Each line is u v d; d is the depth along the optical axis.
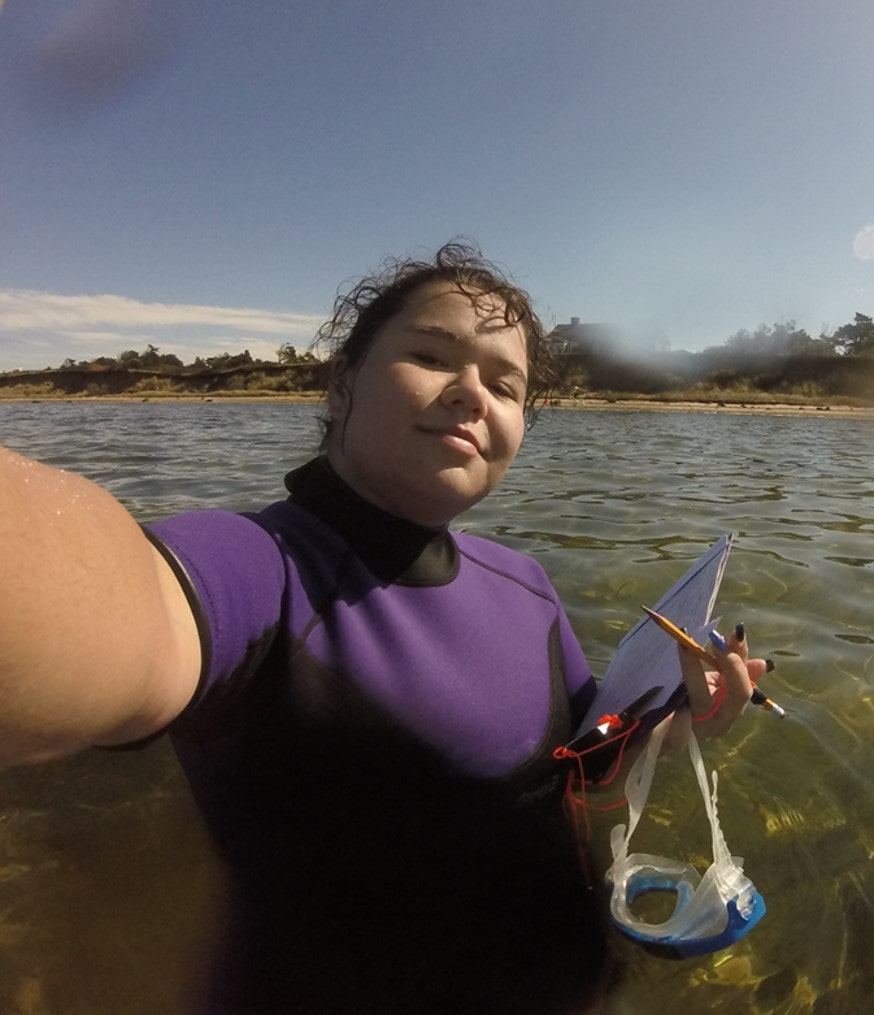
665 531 2.11
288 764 0.49
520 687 0.59
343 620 0.51
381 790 0.50
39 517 0.25
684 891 0.64
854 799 0.84
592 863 0.71
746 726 1.00
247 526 0.51
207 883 0.73
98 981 0.62
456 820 0.54
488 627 0.61
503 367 0.58
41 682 0.25
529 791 0.59
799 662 1.20
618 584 1.57
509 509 2.42
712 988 0.61
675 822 0.81
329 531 0.55
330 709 0.49
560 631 0.72
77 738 0.28
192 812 0.84
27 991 0.61
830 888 0.71
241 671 0.44
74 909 0.70
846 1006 0.59
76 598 0.26
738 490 2.98
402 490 0.56
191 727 0.44
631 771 0.61
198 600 0.40
